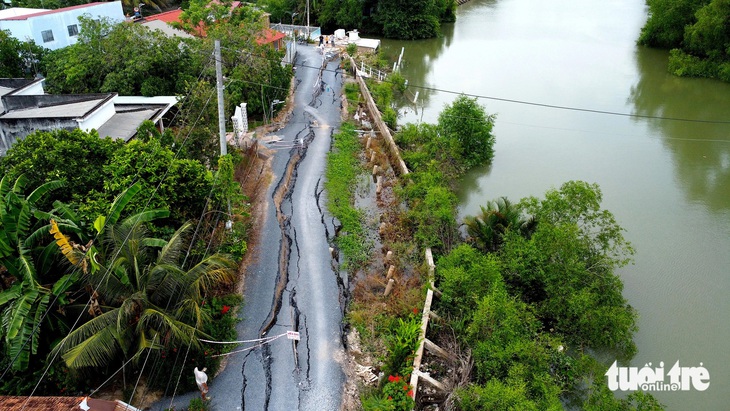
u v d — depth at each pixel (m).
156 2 59.41
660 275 22.20
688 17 53.31
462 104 31.48
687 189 29.06
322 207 24.97
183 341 14.73
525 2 88.81
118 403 12.98
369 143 32.19
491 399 14.40
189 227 17.06
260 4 57.06
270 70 34.56
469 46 61.22
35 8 47.16
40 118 23.88
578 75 49.31
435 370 17.23
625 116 39.53
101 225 14.30
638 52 56.88
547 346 17.72
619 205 27.33
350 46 53.03
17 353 12.88
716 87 46.28
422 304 19.16
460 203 27.45
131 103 29.61
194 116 23.98
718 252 23.67
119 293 14.45
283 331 17.62
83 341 13.33
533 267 19.91
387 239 23.09
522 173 30.77
